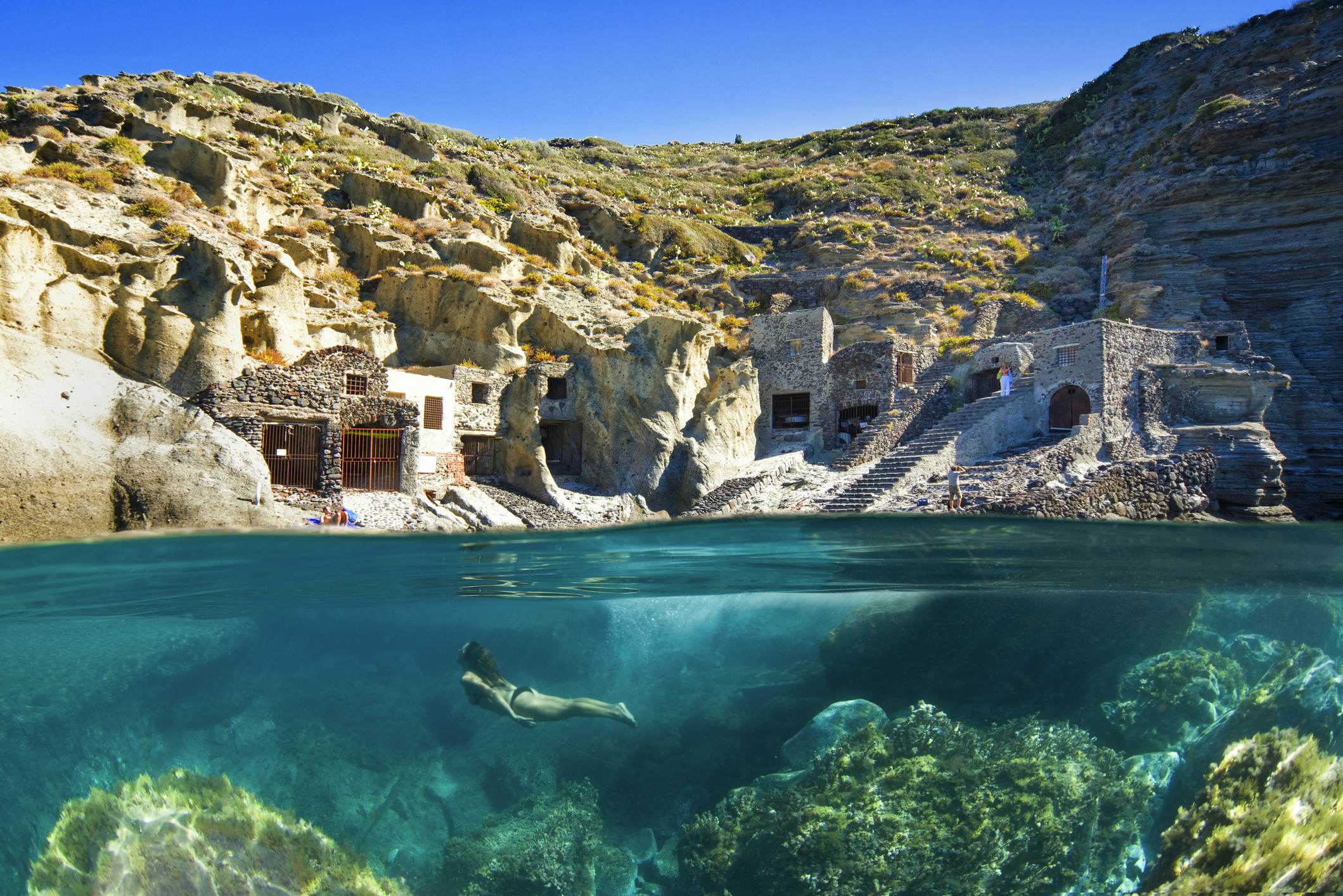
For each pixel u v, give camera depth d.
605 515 34.53
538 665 18.08
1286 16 62.19
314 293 35.34
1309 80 53.22
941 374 40.03
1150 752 12.96
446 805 12.62
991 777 11.30
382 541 13.24
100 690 14.16
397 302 37.72
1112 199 57.00
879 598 18.25
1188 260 47.97
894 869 10.16
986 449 33.00
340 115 55.47
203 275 29.31
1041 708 13.95
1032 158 77.94
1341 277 45.84
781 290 52.59
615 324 39.88
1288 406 42.03
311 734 14.03
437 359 37.31
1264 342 44.09
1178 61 73.56
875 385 39.31
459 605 18.08
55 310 26.50
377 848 11.58
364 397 29.34
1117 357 33.09
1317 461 40.94
